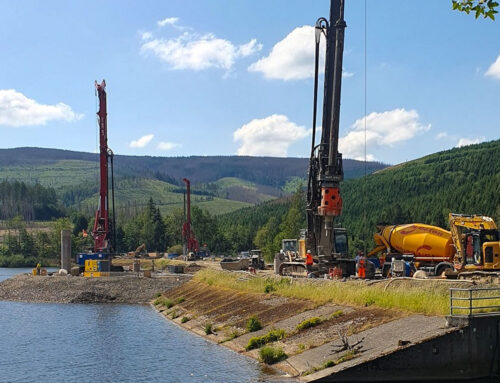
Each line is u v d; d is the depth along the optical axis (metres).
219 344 42.84
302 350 34.31
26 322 59.44
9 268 187.50
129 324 56.41
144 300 79.62
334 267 50.38
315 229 50.56
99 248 101.38
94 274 96.19
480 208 148.75
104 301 79.62
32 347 44.75
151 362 37.69
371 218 185.50
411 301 34.69
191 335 48.09
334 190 48.62
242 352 38.91
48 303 79.00
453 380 27.83
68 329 53.88
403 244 52.62
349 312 38.03
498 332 28.55
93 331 52.19
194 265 113.00
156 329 52.47
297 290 46.53
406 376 27.81
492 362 28.31
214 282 67.00
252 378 31.61
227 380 31.66
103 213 101.62
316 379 28.50
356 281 43.62
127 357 39.66
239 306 51.75
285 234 138.12
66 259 102.12
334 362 30.00
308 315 40.88
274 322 42.56
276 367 33.66
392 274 48.50
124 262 143.50
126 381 33.00
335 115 47.84
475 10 14.67
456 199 164.38
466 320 28.09
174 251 186.88
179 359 38.16
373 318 35.09
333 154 48.09
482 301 31.48
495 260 42.09
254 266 84.50
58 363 38.59
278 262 58.62
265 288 51.44
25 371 36.47
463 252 44.69
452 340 27.97
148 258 160.50
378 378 27.94
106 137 102.31
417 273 46.44
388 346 29.48
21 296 84.62
